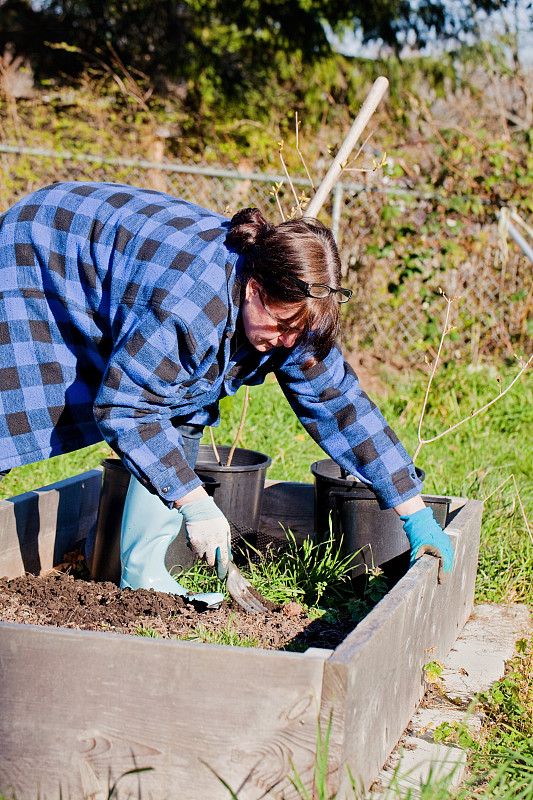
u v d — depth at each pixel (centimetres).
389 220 707
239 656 174
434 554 252
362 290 725
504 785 192
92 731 183
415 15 1191
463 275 727
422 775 200
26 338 234
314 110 1152
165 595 265
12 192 777
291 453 504
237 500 319
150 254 209
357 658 174
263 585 298
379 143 870
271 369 250
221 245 209
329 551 303
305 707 172
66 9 1174
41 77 1179
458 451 521
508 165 725
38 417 238
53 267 227
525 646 262
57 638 183
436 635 258
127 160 796
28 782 187
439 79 1209
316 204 300
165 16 1143
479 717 234
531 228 729
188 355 205
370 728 191
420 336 718
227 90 1131
